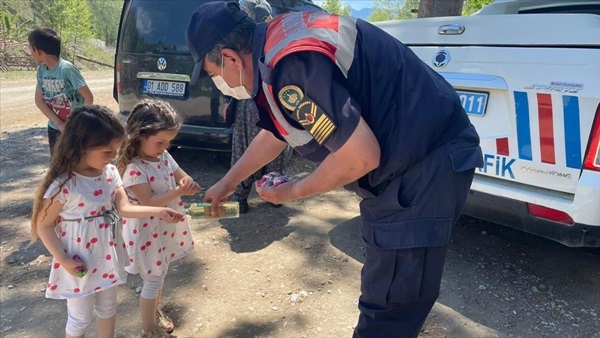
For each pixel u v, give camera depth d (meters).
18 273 3.26
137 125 2.33
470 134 1.76
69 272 2.12
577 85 2.46
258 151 2.32
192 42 1.69
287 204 4.29
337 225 3.86
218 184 2.37
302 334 2.59
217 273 3.18
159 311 2.70
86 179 2.18
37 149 6.46
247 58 1.67
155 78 4.71
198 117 4.60
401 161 1.64
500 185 2.82
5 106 10.56
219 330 2.64
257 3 3.89
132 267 2.44
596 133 2.42
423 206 1.68
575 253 3.36
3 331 2.68
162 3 4.69
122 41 4.89
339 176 1.56
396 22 3.36
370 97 1.61
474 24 2.89
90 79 18.86
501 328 2.61
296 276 3.14
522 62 2.66
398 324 1.84
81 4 30.22
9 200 4.53
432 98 1.67
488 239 3.56
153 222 2.45
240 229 3.82
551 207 2.59
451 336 2.55
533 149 2.67
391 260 1.72
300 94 1.50
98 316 2.34
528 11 3.93
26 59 21.23
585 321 2.65
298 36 1.52
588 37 2.44
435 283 1.79
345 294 2.95
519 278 3.06
